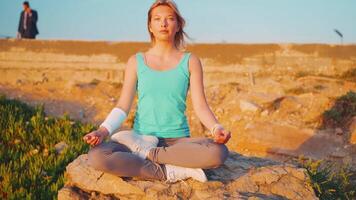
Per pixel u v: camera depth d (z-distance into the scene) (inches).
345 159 241.3
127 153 138.6
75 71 385.7
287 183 152.5
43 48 388.8
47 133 266.8
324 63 366.0
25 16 461.1
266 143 262.7
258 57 370.9
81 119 312.0
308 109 293.6
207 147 135.0
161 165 141.6
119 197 145.3
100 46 386.0
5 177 214.1
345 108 284.2
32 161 234.8
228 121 296.0
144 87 146.0
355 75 352.2
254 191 146.0
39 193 206.4
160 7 146.9
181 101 146.4
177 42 154.6
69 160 232.2
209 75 372.8
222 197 138.4
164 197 137.8
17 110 292.0
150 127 146.1
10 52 389.4
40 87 369.7
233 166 158.2
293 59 369.1
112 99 342.6
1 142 258.7
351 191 185.5
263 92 327.6
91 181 147.4
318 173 184.1
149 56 149.4
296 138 264.5
